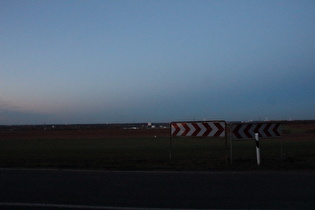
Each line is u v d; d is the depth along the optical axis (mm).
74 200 8242
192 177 11297
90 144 29906
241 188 9453
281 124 15820
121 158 16891
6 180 10883
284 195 8586
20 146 27859
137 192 9055
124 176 11570
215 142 31781
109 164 14648
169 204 7852
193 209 7445
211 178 11078
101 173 12258
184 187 9648
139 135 50531
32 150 22750
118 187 9688
